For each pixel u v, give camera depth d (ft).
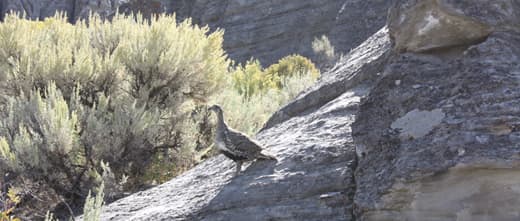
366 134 20.01
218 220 21.91
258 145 23.94
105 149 36.73
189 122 41.47
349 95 27.89
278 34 169.68
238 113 45.03
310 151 23.11
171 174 39.58
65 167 35.65
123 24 47.11
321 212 20.10
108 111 40.16
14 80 40.60
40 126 34.96
